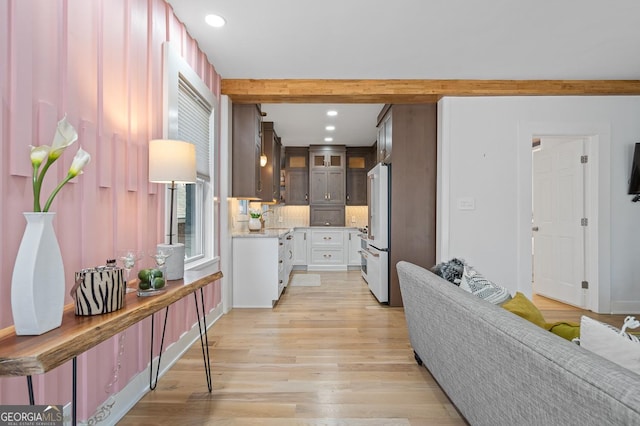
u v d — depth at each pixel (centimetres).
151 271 152
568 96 364
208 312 317
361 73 339
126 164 180
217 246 347
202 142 301
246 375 222
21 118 116
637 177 359
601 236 368
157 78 213
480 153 364
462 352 142
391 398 194
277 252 387
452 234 363
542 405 90
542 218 452
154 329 215
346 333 302
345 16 241
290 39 273
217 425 169
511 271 364
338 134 595
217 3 226
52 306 102
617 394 65
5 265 112
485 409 127
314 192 682
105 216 163
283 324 327
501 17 243
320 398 194
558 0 223
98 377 159
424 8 231
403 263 232
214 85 329
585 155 384
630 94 363
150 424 170
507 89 354
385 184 403
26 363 82
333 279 560
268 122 515
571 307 393
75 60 142
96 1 155
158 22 214
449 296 148
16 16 114
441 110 369
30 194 122
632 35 267
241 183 393
